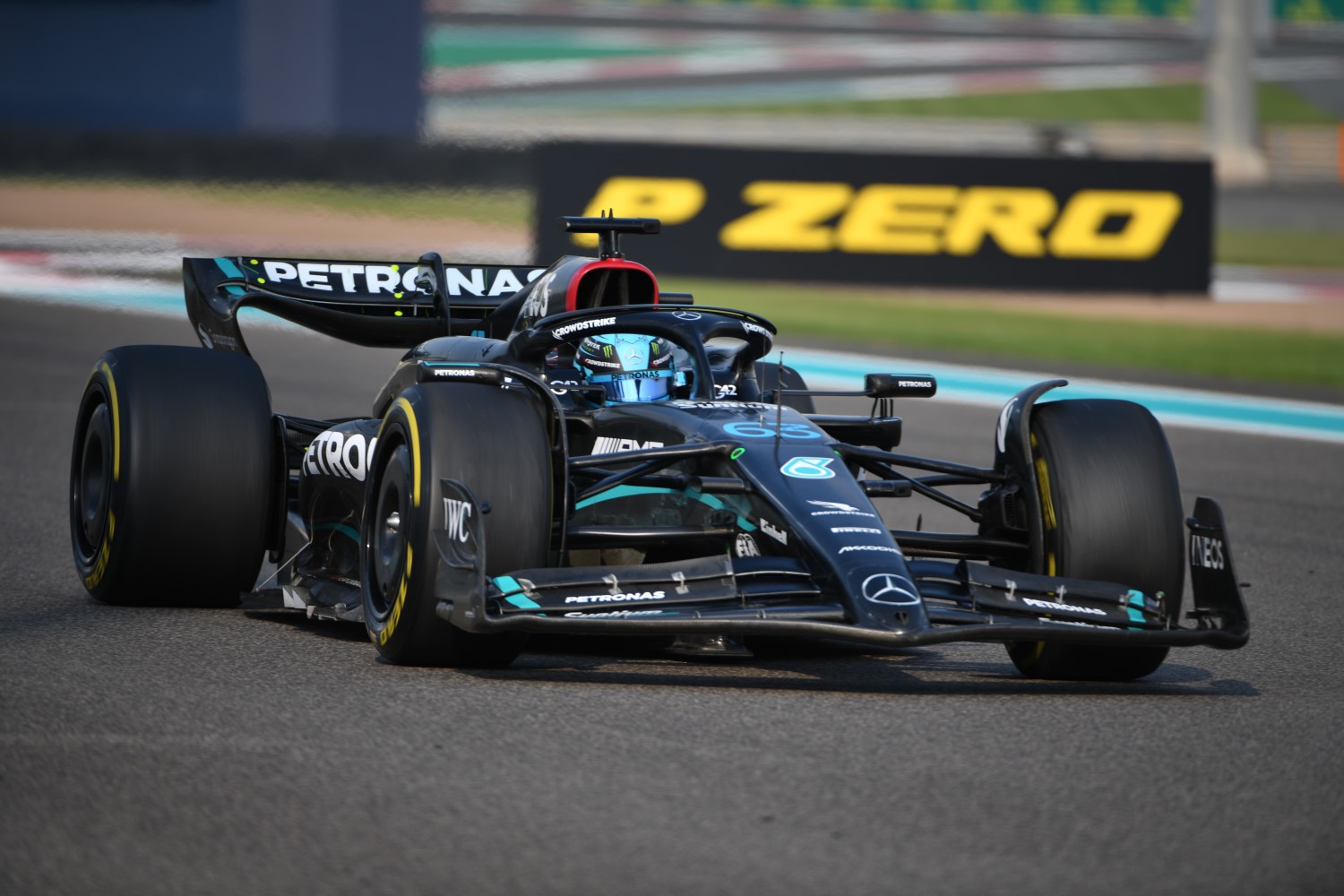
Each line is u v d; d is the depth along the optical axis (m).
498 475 18.34
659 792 14.30
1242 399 56.62
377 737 15.77
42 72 163.25
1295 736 16.97
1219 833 13.62
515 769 14.88
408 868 12.41
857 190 82.00
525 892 12.01
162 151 107.81
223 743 15.49
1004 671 20.58
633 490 20.84
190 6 163.12
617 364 21.88
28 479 34.84
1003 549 20.44
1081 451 19.88
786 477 18.98
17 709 16.50
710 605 17.88
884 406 22.77
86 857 12.51
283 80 165.50
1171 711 18.02
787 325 70.88
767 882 12.28
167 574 22.12
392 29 168.38
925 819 13.77
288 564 22.75
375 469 20.03
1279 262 114.19
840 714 17.30
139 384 22.19
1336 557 30.48
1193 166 86.12
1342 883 12.55
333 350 62.56
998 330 72.25
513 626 17.03
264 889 11.97
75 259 87.38
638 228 23.42
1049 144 115.12
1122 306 83.19
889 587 17.45
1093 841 13.33
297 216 103.69
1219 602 19.09
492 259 87.56
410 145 103.56
